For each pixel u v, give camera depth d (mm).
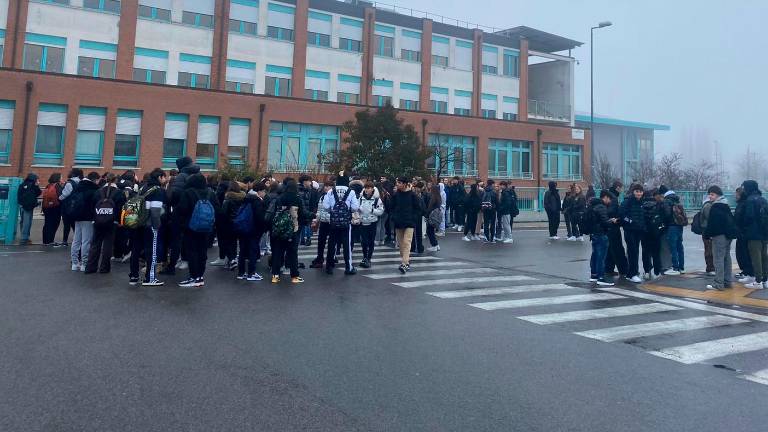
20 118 25203
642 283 10086
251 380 4523
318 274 10195
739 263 10508
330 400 4145
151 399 4066
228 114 30156
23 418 3680
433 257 13125
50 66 27891
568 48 48062
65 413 3779
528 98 49969
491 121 39562
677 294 9125
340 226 10047
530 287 9383
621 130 56156
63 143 26234
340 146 33281
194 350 5281
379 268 11164
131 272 8625
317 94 35281
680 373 5004
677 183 40500
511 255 13859
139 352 5172
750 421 3930
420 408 4031
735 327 6848
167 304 7258
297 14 34438
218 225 10344
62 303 7156
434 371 4875
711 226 9477
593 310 7668
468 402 4172
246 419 3766
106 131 27031
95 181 9836
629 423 3857
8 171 24938
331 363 5016
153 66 30312
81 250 9852
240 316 6711
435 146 32094
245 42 32844
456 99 41156
